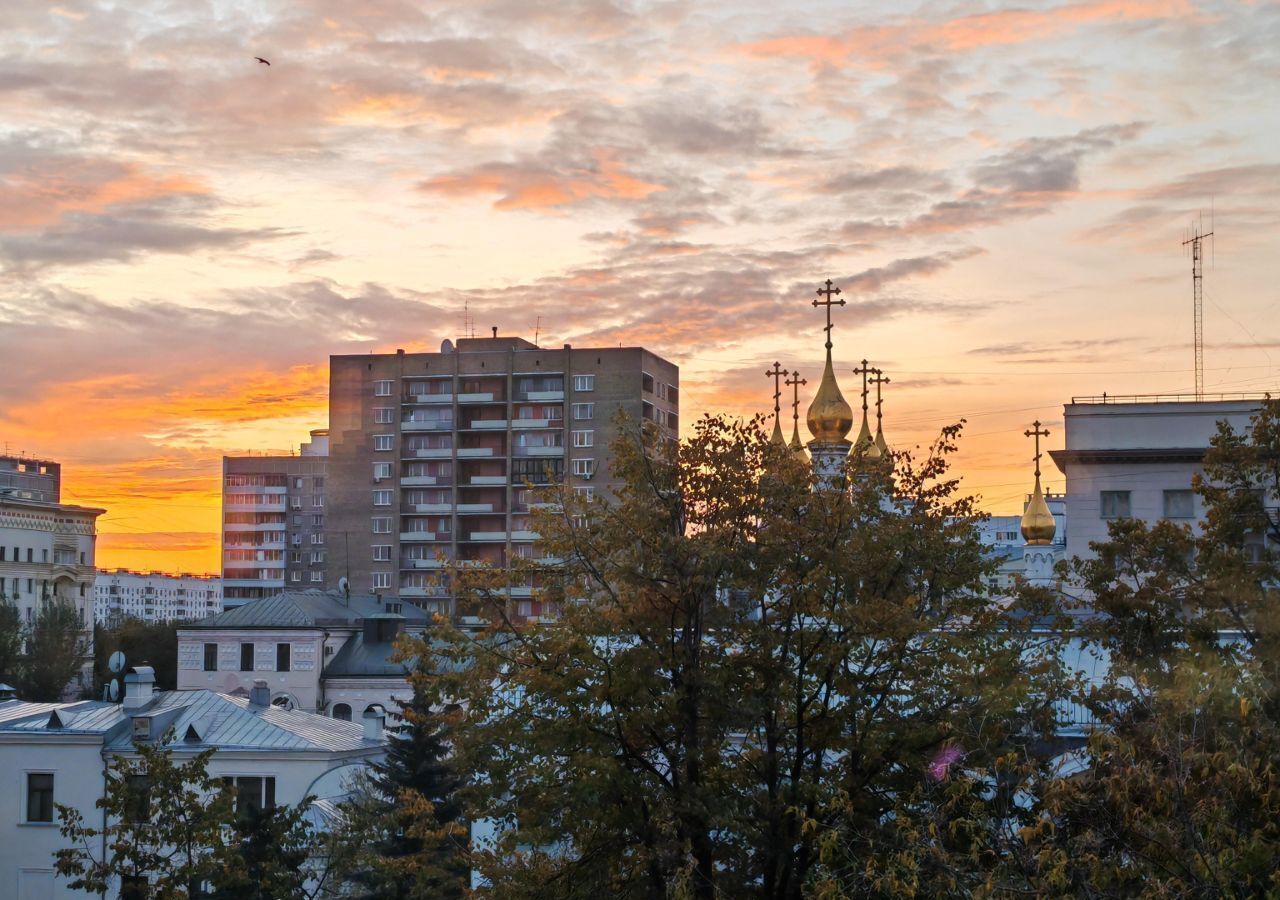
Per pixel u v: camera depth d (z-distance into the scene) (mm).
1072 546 74000
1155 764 24844
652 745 34438
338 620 115875
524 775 34312
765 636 34188
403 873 40656
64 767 64688
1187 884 21609
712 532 34531
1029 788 24781
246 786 65125
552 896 33594
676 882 29422
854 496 36469
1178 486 73438
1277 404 38719
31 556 182750
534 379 162500
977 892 21812
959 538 36469
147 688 70562
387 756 59625
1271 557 37906
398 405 164250
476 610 36656
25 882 64125
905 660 34406
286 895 43938
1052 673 33250
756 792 33312
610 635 34062
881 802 33125
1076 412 74688
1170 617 36469
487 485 162250
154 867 44094
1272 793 22281
